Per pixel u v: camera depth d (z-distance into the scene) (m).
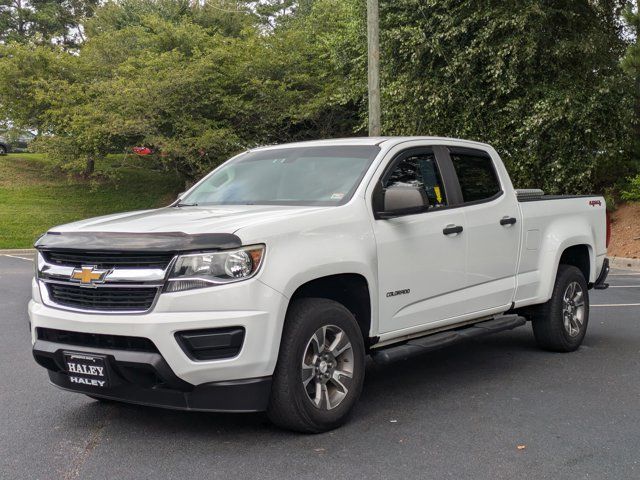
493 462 4.24
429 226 5.65
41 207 26.66
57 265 4.68
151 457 4.36
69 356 4.52
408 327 5.48
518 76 17.14
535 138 17.11
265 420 5.05
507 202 6.55
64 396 5.76
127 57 27.80
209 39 27.88
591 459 4.30
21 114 28.62
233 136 24.70
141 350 4.29
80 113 25.02
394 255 5.31
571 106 16.53
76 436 4.77
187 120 24.47
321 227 4.83
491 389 5.91
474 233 6.06
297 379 4.56
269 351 4.37
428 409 5.34
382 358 5.19
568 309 7.27
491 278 6.29
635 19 15.56
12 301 10.91
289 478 4.01
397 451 4.43
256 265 4.38
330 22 27.09
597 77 17.53
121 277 4.34
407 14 17.86
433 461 4.26
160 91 24.06
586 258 7.66
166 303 4.22
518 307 6.64
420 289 5.55
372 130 15.77
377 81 15.69
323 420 4.71
